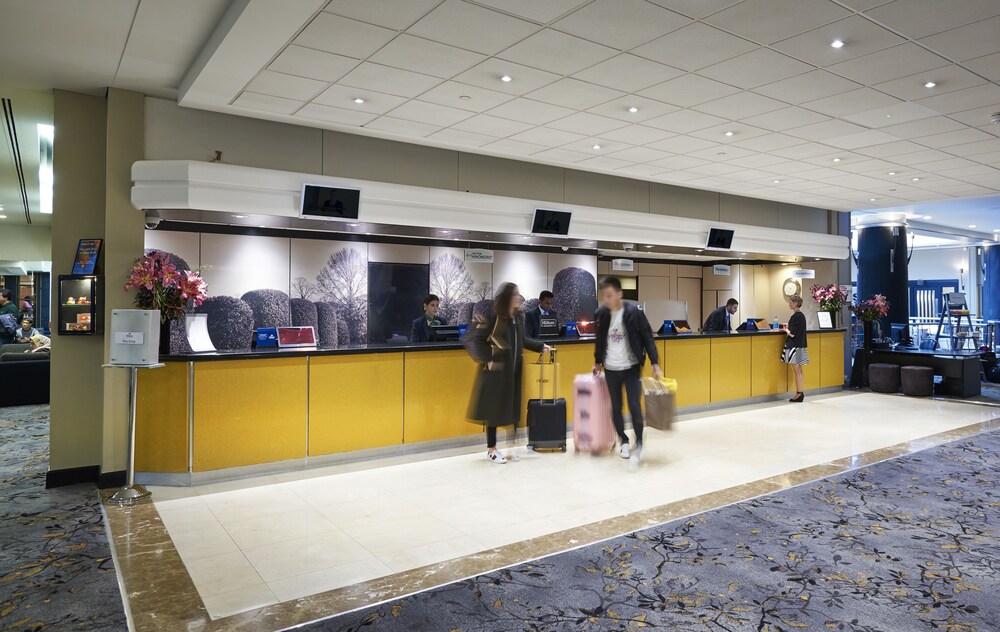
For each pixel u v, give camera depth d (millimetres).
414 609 2980
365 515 4387
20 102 5973
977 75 4969
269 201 6094
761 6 3812
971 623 2838
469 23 4051
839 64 4750
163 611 2979
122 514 4441
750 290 13086
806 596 3113
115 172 5535
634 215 8859
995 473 5492
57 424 5414
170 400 5164
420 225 7078
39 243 15547
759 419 8148
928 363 10625
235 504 4656
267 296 7777
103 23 4301
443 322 9023
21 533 4117
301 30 4141
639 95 5492
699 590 3180
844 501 4684
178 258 7230
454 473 5473
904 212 13406
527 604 3027
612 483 5152
